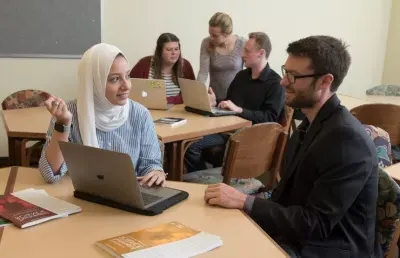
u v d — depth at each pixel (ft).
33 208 4.54
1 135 13.15
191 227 4.30
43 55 13.23
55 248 3.80
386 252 5.20
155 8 14.40
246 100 11.18
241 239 4.09
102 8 13.67
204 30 15.31
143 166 6.09
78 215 4.52
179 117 10.05
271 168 8.30
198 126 9.24
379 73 19.77
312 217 4.66
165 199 4.90
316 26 17.47
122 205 4.70
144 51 14.58
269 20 16.40
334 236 4.89
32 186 5.32
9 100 10.59
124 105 5.84
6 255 3.65
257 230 4.31
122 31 14.15
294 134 5.65
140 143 6.12
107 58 5.48
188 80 10.42
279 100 10.78
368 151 4.74
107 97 5.60
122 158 4.33
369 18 18.69
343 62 4.94
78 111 5.70
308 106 5.13
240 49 12.60
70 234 4.08
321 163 4.76
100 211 4.63
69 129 5.41
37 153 9.57
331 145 4.72
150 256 3.62
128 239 3.93
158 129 8.85
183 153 8.80
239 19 15.85
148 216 4.54
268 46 10.80
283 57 17.07
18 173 5.77
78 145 4.58
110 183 4.63
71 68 13.67
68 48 13.47
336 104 5.03
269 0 16.20
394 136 10.42
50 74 13.47
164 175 5.81
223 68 12.66
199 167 10.83
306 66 4.92
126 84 5.62
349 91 19.19
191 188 5.45
